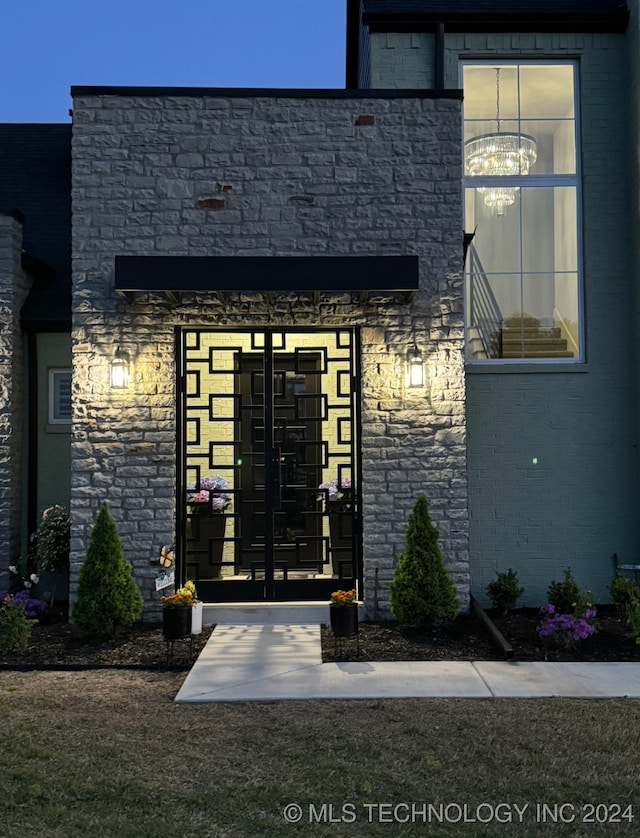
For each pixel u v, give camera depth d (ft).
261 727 15.97
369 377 25.12
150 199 25.11
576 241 28.89
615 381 28.17
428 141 25.58
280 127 25.43
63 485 28.68
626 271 28.40
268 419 25.50
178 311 25.04
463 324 25.35
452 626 23.65
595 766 14.01
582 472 27.99
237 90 25.35
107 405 24.80
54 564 26.66
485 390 28.17
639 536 27.78
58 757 14.25
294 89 25.40
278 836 11.55
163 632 21.42
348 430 30.42
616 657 21.30
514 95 29.30
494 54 28.84
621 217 28.53
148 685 19.03
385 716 16.62
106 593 22.68
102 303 24.90
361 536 25.48
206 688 18.49
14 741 14.94
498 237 29.07
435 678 19.35
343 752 14.60
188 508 26.25
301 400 30.45
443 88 27.99
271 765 14.02
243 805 12.48
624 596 25.61
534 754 14.51
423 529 23.30
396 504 24.98
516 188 29.14
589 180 28.63
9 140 37.88
